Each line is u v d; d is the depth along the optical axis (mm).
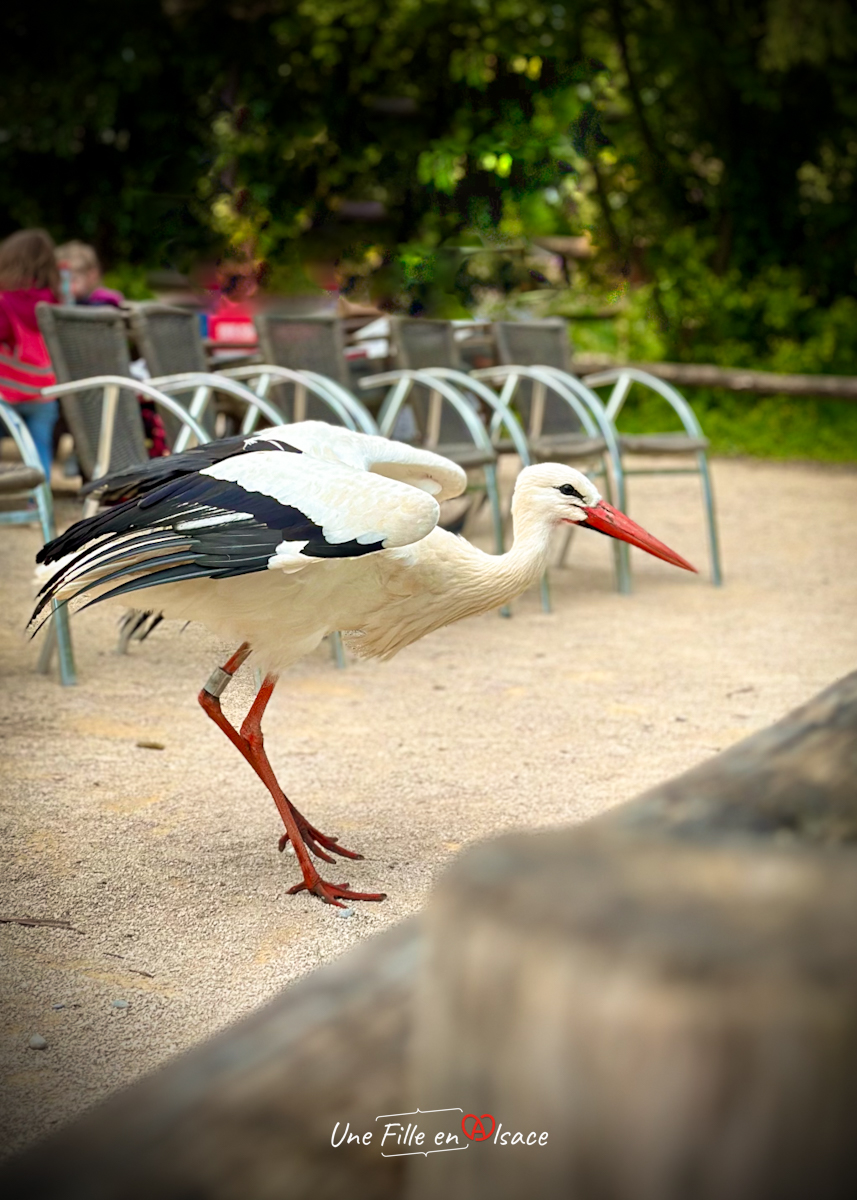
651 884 536
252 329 9242
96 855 3363
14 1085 2252
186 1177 564
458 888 548
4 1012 2527
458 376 6691
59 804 3701
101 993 2631
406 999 644
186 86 14516
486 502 8836
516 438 6461
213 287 9578
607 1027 508
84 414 5504
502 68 11797
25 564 7000
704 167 14336
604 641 5902
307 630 3389
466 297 10406
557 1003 515
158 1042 2434
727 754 760
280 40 13508
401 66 12672
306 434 3588
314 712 4715
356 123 12398
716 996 498
